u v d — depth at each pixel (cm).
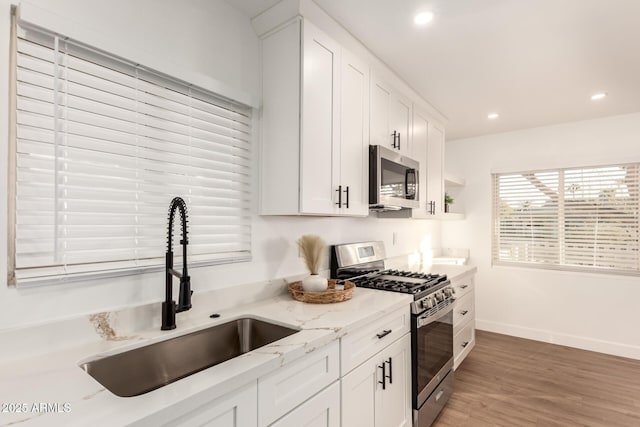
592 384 268
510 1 163
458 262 385
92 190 120
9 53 103
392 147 238
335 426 135
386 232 312
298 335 126
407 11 172
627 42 198
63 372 93
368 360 157
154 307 134
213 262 157
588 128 346
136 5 133
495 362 310
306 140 163
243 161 174
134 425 71
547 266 369
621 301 326
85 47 116
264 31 178
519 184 389
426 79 250
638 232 323
